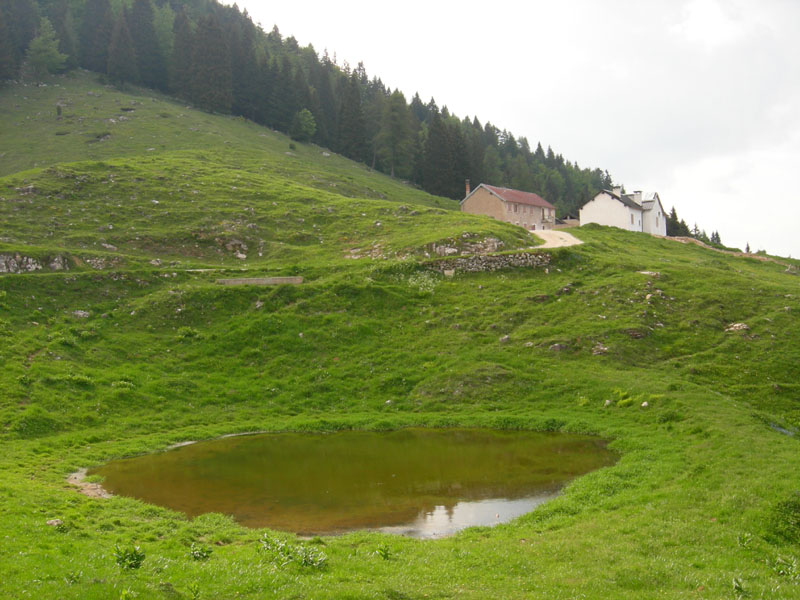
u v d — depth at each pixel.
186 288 52.28
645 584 14.92
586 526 20.00
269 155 108.38
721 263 68.44
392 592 14.24
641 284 52.19
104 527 19.72
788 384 37.91
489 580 15.52
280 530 20.98
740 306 49.12
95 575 14.14
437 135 127.88
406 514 22.66
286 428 36.16
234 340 46.97
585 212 93.62
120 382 39.53
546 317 48.81
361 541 19.33
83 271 53.56
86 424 34.75
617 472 25.77
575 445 31.61
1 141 98.69
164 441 33.38
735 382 38.53
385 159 138.12
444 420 36.78
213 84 133.12
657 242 79.38
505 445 32.06
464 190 128.25
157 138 106.25
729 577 15.08
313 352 45.97
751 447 26.12
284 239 67.44
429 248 61.59
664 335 45.09
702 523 19.08
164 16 158.25
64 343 42.66
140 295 51.81
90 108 118.56
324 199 81.25
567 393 38.72
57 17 150.25
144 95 136.50
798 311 47.44
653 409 34.41
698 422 31.12
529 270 57.91
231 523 21.28
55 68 134.00
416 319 50.03
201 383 41.72
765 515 18.84
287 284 54.00
